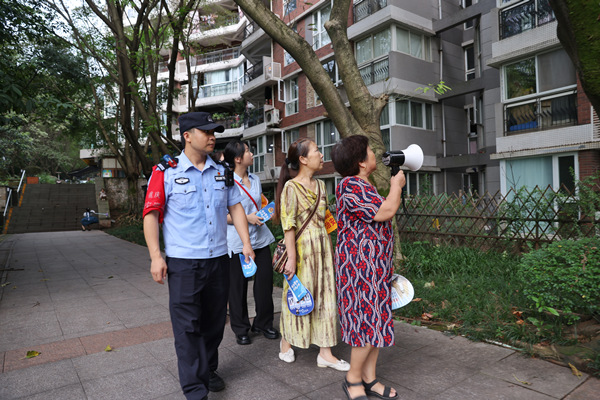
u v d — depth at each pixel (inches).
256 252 137.3
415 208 307.3
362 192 90.0
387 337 88.9
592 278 109.7
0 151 1013.2
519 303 146.3
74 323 160.2
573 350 108.3
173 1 496.4
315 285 109.7
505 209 254.5
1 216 755.4
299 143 112.1
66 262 335.0
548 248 130.1
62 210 853.2
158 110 743.1
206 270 91.8
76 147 1685.5
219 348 128.4
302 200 110.3
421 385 97.8
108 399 95.7
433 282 192.7
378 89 593.6
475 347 120.3
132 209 801.6
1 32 265.6
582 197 218.8
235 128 1151.6
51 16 350.0
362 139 95.1
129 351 127.1
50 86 432.5
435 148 628.4
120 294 212.7
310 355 122.0
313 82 206.5
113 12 408.2
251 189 140.7
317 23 709.3
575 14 92.7
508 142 458.0
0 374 110.5
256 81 874.1
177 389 100.5
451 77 653.3
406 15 584.7
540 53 432.5
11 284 243.6
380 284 90.0
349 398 92.3
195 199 90.8
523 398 89.1
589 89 94.6
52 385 103.3
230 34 1062.4
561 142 410.3
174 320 89.2
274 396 95.7
